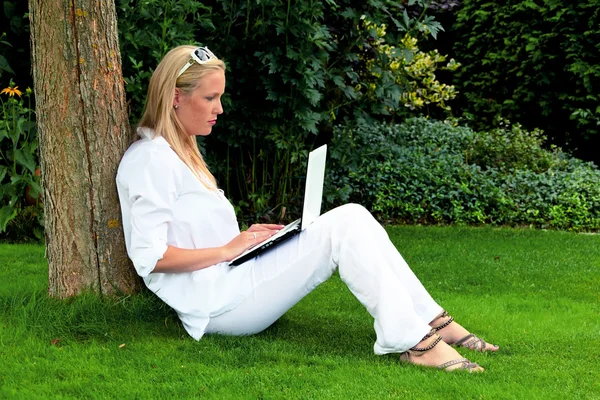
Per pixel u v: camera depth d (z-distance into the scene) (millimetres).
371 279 2965
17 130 5426
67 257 3406
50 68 3275
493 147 8258
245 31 5957
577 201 7203
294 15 5793
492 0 9414
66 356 2965
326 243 3055
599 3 8312
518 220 7164
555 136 9383
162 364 2906
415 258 5449
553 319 3908
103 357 2973
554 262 5418
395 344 2945
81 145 3324
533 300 4371
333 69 6402
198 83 3107
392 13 6676
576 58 8555
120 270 3434
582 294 4566
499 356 3205
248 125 6199
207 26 5766
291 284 3100
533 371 2992
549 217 7168
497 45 9445
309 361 3023
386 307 2941
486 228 6805
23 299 3484
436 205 7191
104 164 3355
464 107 10172
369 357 3111
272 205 6605
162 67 3125
